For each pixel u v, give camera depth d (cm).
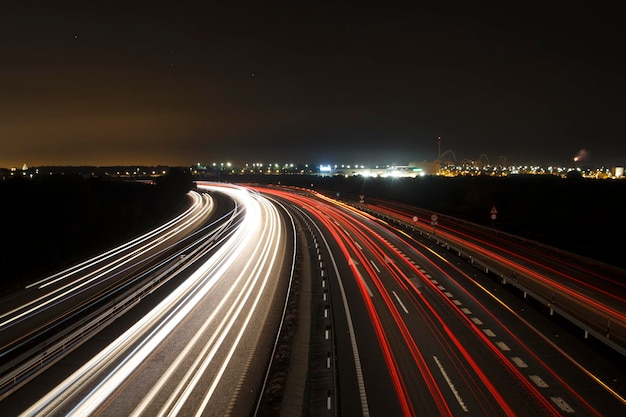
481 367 1656
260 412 1454
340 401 1438
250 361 1870
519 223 5734
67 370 1817
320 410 1423
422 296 2597
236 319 2403
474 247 4119
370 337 1988
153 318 2442
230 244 4856
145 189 9106
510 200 7006
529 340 1906
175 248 4797
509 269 3192
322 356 1850
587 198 5525
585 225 5069
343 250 4191
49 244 4578
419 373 1620
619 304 2358
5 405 1548
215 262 3912
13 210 4744
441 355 1773
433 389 1498
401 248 4194
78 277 3594
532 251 3903
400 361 1728
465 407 1378
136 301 2733
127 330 2266
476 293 2634
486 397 1437
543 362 1689
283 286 3066
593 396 1432
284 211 7888
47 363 1872
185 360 1886
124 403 1541
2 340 2336
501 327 2069
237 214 7762
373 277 3098
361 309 2389
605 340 1708
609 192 5319
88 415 1470
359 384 1552
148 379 1717
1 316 2702
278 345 2000
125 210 7031
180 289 3023
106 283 3369
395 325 2130
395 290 2742
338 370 1666
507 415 1328
